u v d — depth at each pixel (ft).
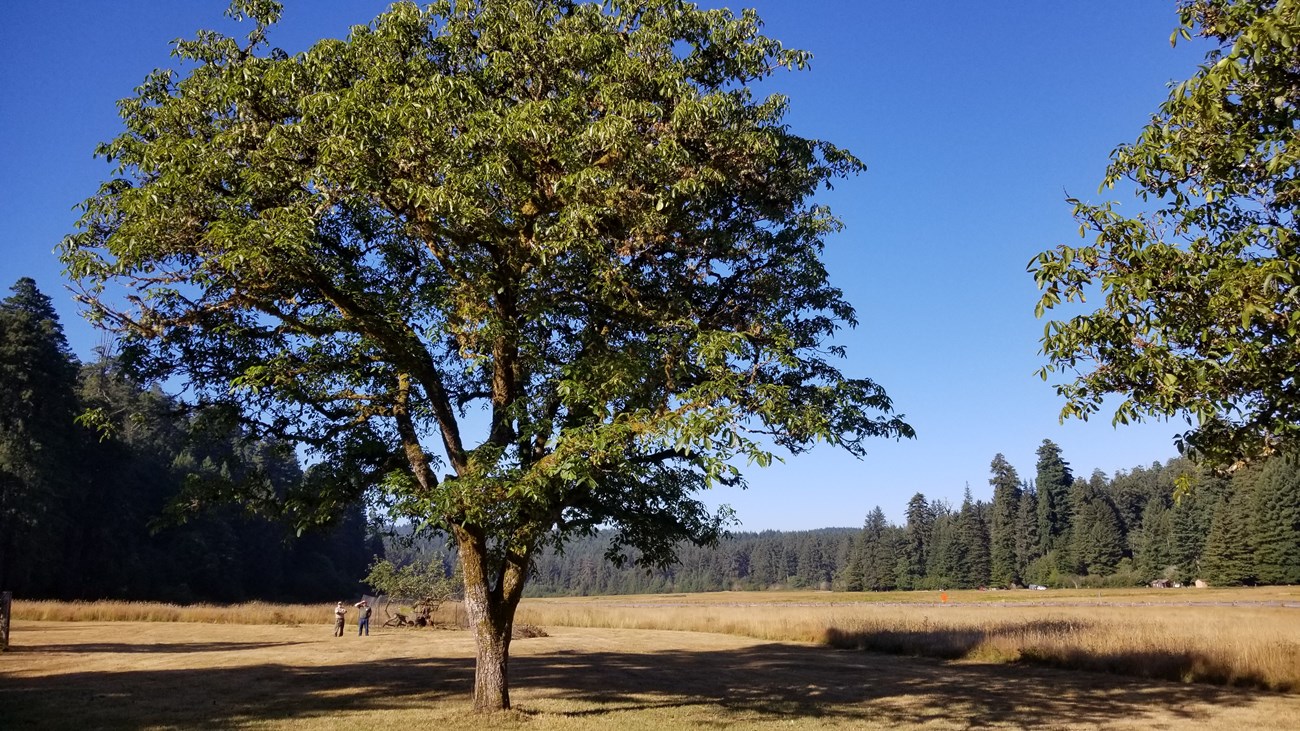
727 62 37.81
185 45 37.06
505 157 32.78
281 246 31.73
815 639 104.63
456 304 36.22
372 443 41.32
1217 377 18.71
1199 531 271.08
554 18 38.52
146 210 32.19
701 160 35.53
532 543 39.11
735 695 54.75
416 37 37.01
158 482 222.28
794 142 38.17
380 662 70.74
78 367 198.18
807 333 41.55
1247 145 19.12
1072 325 19.94
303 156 34.71
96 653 76.02
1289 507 227.20
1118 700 54.85
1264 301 16.70
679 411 32.96
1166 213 21.26
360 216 38.65
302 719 40.32
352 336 38.63
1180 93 18.39
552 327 39.58
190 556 221.46
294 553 276.00
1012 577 324.60
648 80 35.01
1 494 165.27
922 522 378.32
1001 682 64.85
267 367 35.88
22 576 170.60
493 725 38.06
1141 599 182.60
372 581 130.00
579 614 139.54
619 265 35.96
